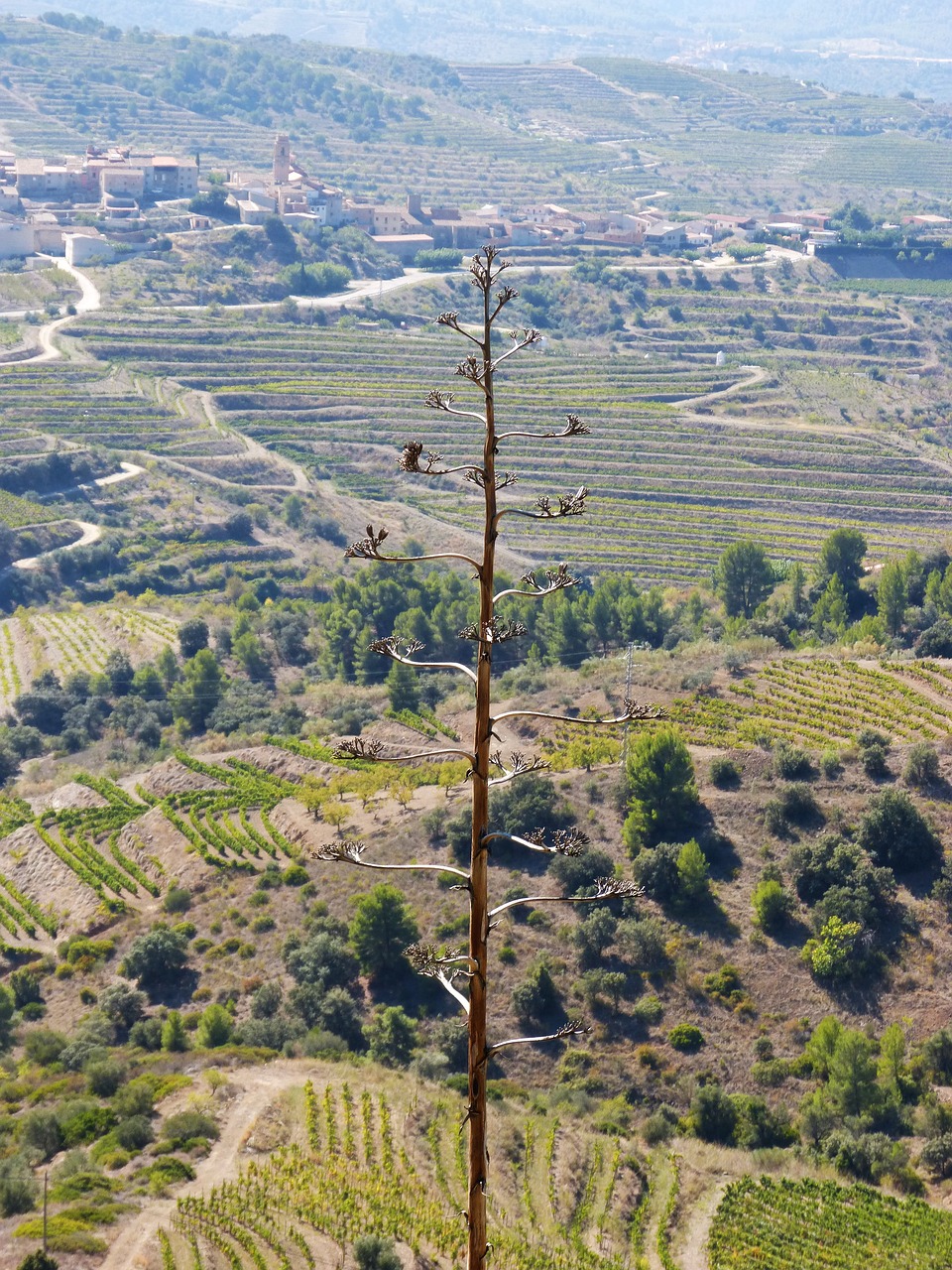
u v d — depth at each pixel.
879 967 100.00
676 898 107.38
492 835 22.75
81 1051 95.88
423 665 22.89
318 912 113.44
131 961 109.31
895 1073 91.62
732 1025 98.12
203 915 117.25
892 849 106.50
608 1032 98.44
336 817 125.75
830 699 131.12
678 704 133.50
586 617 173.38
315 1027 99.88
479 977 22.62
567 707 139.50
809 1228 77.38
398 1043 97.44
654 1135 87.44
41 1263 63.88
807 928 104.06
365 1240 67.25
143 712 170.38
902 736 122.12
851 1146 85.00
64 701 175.00
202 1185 73.94
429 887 113.25
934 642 145.50
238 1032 98.69
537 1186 78.81
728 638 161.00
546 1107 89.62
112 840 133.75
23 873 131.25
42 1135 80.00
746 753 121.38
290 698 168.00
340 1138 80.38
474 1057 22.66
